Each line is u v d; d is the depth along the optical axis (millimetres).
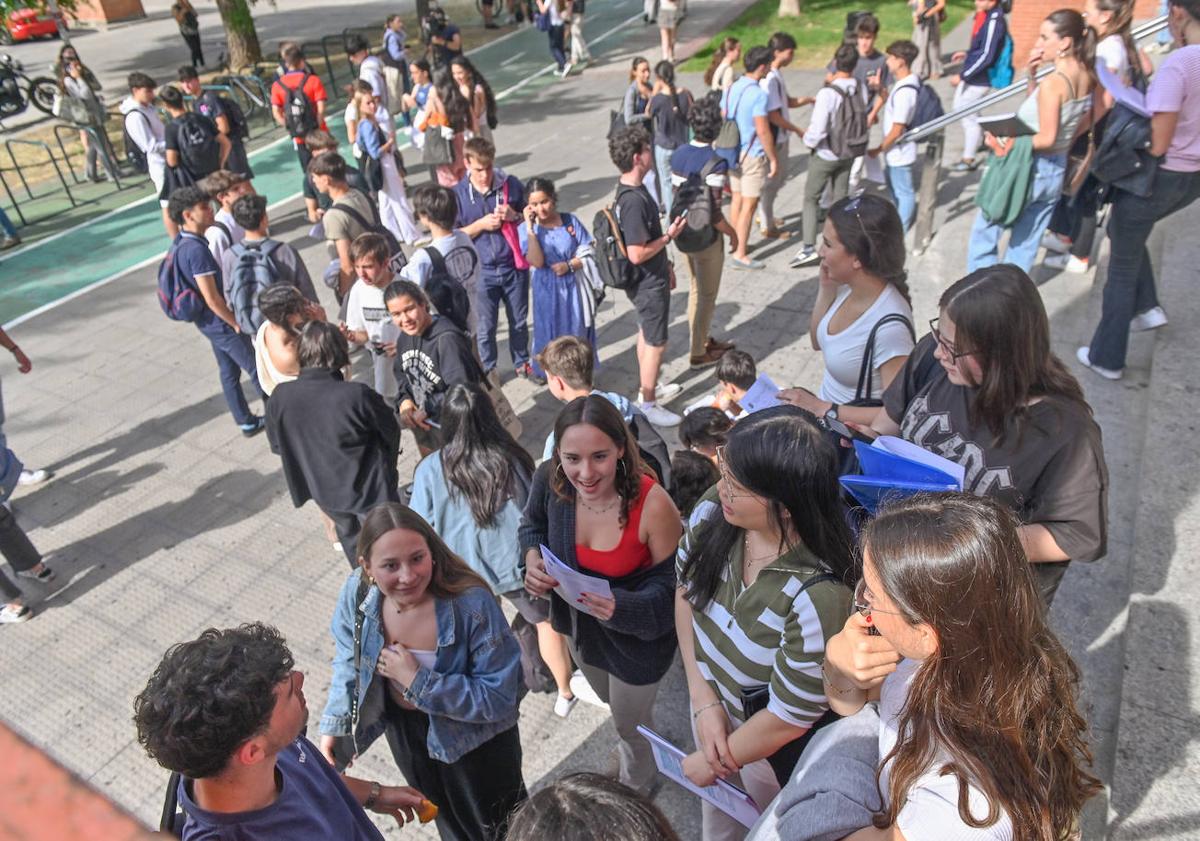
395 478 4160
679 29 17797
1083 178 4848
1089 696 2996
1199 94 3723
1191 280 4906
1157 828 2410
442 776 2785
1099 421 4258
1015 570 1368
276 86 10273
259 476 5824
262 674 1687
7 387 7301
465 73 10094
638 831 1276
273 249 5594
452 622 2547
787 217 8711
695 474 3371
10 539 4766
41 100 16859
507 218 6008
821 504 1957
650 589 2723
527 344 6500
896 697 1593
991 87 8344
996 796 1333
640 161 5160
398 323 4285
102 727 4098
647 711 3020
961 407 2391
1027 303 2148
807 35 15750
